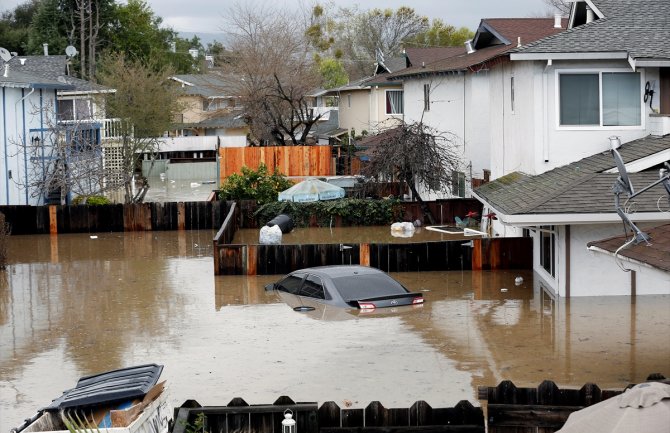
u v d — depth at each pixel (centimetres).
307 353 2048
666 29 2831
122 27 9588
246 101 7200
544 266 2886
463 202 4306
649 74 2803
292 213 4312
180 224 4322
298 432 1324
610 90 2820
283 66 7619
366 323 2338
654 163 2534
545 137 2850
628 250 1656
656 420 920
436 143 4544
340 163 5972
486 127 4544
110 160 5512
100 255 3628
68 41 9119
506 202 2673
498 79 3519
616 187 1777
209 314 2498
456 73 4706
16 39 9300
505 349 2050
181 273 3183
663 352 1991
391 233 4034
